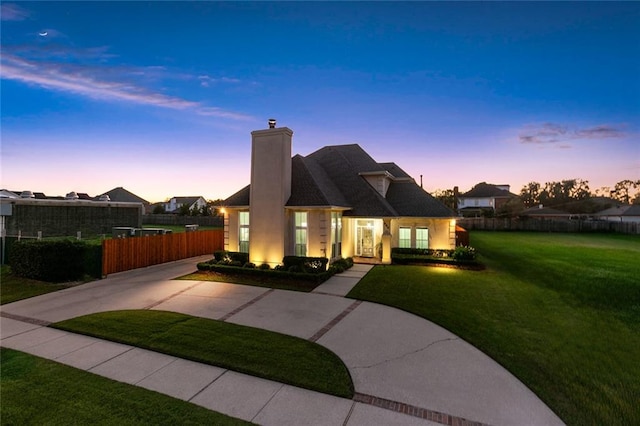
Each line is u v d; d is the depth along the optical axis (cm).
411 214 1692
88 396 458
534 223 3819
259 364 558
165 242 1688
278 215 1366
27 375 522
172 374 530
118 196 3866
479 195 5325
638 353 616
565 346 643
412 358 592
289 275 1215
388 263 1574
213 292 1076
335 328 748
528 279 1253
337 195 1592
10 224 1956
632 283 1165
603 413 425
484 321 786
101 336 693
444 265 1518
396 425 398
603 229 3606
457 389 486
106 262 1326
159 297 1021
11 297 1024
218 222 4266
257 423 400
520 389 485
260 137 1413
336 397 462
